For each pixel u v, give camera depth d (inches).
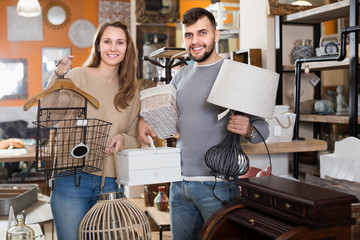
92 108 90.2
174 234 100.8
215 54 95.3
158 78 147.9
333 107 139.2
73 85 82.7
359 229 77.3
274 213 67.3
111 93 93.3
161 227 134.3
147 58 145.6
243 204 76.0
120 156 91.5
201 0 324.5
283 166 132.6
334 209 61.9
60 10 340.8
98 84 92.2
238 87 79.0
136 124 99.0
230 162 88.7
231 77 79.7
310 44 143.9
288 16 141.6
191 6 323.3
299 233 60.1
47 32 340.2
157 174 89.7
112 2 346.3
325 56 115.3
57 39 341.7
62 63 82.6
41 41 339.6
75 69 91.7
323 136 148.8
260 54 147.3
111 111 92.6
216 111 92.0
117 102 92.5
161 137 100.0
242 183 74.9
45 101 84.3
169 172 91.0
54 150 88.4
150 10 308.8
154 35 313.7
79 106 89.7
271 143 119.3
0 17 333.7
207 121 92.4
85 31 344.5
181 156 95.7
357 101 113.3
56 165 81.9
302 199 61.9
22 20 336.5
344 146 105.7
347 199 62.4
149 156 88.7
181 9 321.7
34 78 338.6
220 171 89.4
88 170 86.4
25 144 240.7
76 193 88.0
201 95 93.2
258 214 71.9
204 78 93.8
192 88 94.6
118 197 86.0
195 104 93.6
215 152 89.6
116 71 95.3
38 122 81.0
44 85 340.2
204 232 75.6
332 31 228.5
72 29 343.0
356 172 99.9
